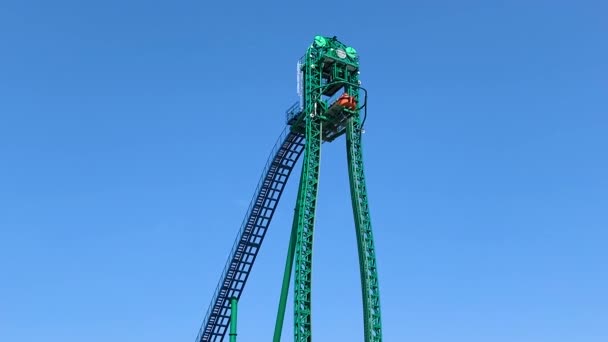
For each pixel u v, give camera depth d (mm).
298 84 88938
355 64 89062
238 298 95562
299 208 80375
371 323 77812
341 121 86688
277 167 95438
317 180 81812
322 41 88688
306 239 78625
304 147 89625
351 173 84562
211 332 94438
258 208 95562
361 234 81625
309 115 84875
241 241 94938
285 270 83062
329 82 89375
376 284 79750
